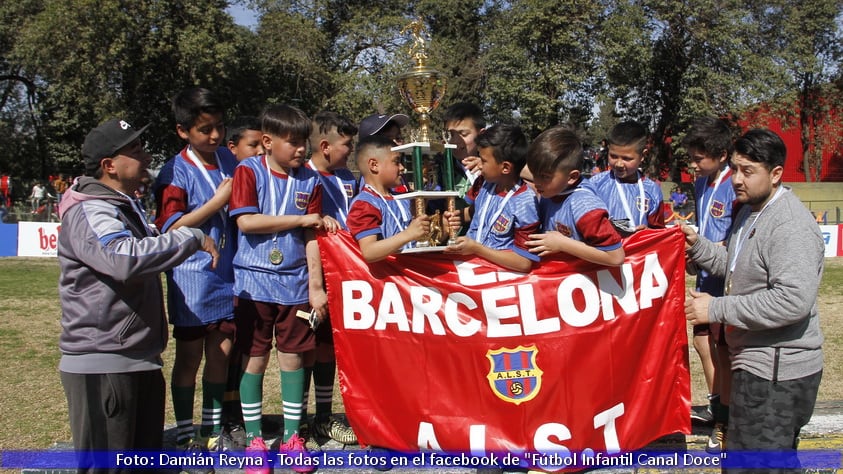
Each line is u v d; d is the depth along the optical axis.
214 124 4.11
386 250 3.60
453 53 32.28
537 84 29.53
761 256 3.26
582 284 3.81
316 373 4.60
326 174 4.57
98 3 25.19
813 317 3.25
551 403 3.80
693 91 29.11
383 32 33.44
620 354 3.83
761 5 31.14
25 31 27.55
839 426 4.80
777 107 29.72
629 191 4.57
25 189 30.59
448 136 4.80
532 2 29.27
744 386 3.33
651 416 3.88
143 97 30.02
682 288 3.92
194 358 4.18
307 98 32.78
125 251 3.22
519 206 3.78
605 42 29.38
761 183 3.26
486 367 3.84
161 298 3.65
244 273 4.02
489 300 3.83
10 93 37.66
